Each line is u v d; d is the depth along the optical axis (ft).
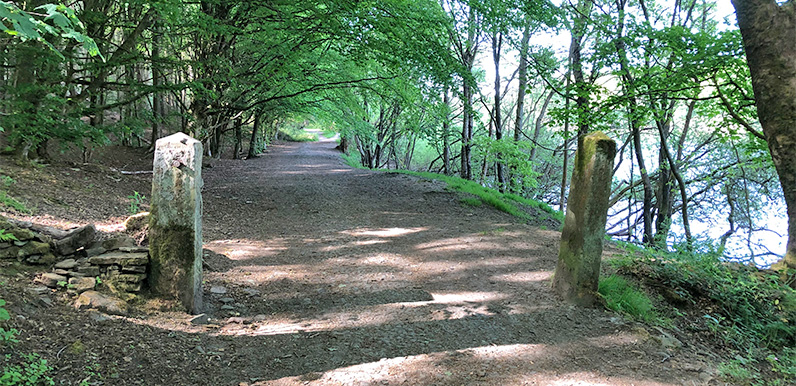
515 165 57.62
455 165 96.27
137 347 10.00
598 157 14.10
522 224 29.40
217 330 12.14
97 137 27.04
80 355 9.01
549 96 74.54
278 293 15.69
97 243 13.33
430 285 16.76
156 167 12.48
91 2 27.12
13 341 8.46
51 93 25.63
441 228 27.17
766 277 16.85
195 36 38.68
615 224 67.67
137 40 30.50
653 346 12.09
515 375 10.37
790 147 19.10
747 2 19.52
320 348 11.59
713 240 19.45
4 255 11.34
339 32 32.55
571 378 10.32
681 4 50.47
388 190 43.06
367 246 22.66
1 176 21.65
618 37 33.86
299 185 44.52
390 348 11.66
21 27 6.52
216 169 59.47
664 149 41.78
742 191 60.29
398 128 103.04
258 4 31.99
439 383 9.93
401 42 34.32
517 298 15.28
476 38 62.39
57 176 27.12
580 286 14.47
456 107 67.56
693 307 15.56
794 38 18.80
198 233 12.92
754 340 14.05
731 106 30.40
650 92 32.63
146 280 12.72
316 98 60.29
